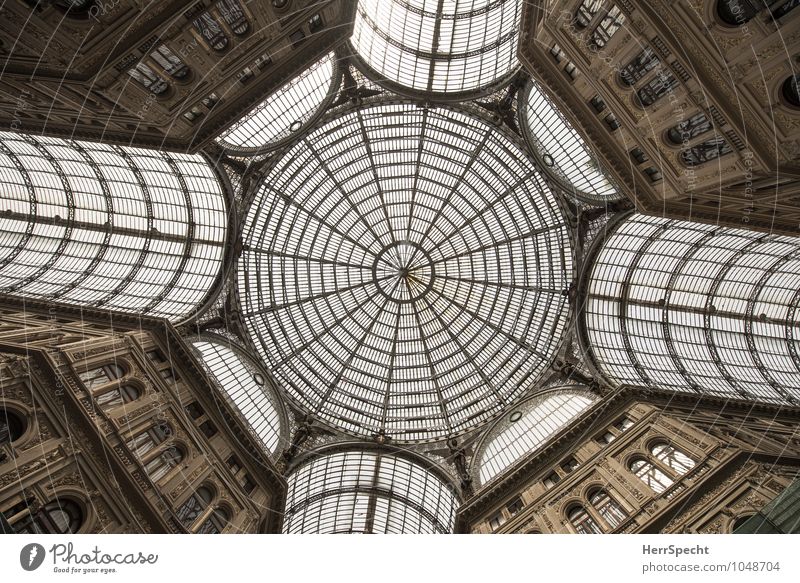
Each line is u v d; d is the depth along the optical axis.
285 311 33.88
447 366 36.62
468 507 26.08
